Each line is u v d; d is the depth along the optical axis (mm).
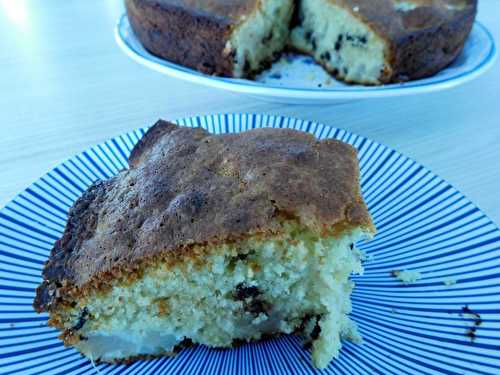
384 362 121
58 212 157
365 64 241
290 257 125
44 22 298
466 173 180
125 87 235
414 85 198
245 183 129
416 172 167
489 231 145
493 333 121
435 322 126
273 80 253
